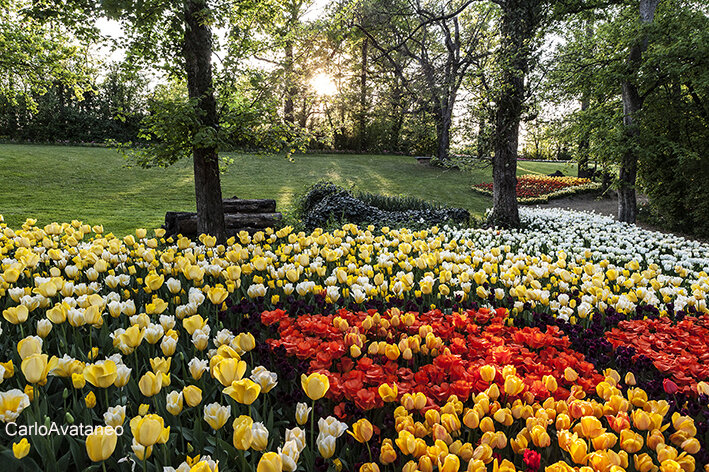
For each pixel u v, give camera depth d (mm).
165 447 1710
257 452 1964
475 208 20891
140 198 18484
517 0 12680
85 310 2518
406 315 2953
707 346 2953
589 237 9664
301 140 8625
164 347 2189
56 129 33062
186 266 3621
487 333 2904
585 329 3395
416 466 1545
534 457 1547
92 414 2076
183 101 7383
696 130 14219
